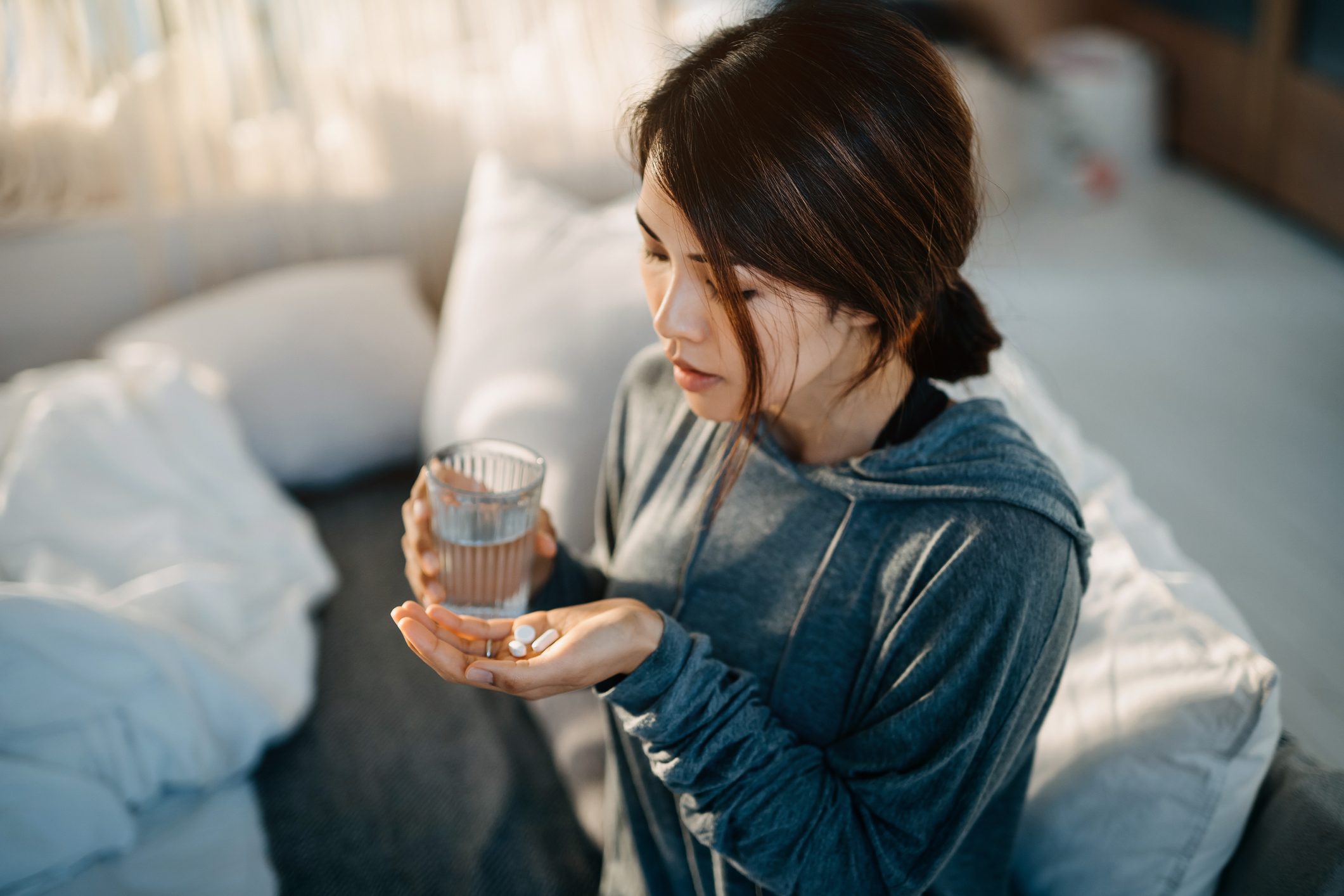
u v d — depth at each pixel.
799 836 0.68
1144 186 3.56
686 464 0.81
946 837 0.67
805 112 0.56
